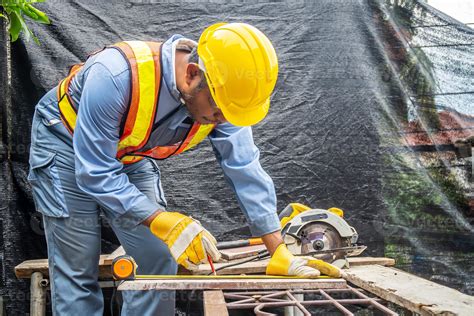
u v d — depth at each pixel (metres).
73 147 1.74
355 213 2.86
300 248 2.37
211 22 2.90
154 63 1.61
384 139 2.87
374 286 1.79
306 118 2.90
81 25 2.82
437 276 2.80
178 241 1.57
